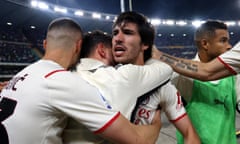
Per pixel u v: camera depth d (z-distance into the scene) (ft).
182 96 5.25
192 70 4.79
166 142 14.97
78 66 4.20
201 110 4.98
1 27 45.60
